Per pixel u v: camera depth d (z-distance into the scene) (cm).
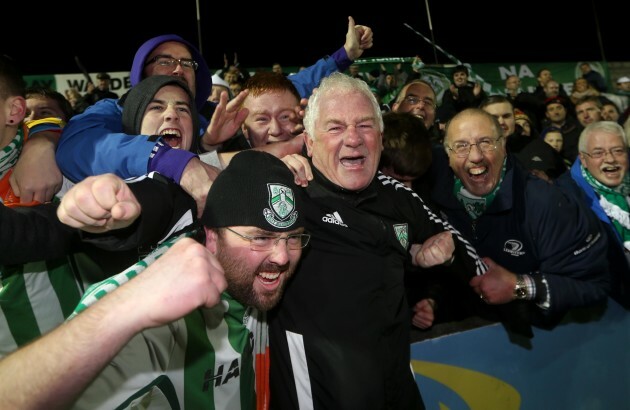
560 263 204
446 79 525
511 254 209
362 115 155
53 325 137
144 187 101
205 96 209
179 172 120
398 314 154
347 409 140
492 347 201
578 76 706
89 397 93
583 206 215
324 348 142
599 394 223
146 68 189
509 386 204
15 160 139
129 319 70
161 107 146
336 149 153
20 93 136
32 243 101
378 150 160
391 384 149
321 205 153
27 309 133
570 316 217
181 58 189
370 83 518
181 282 72
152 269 74
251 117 207
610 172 254
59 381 69
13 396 69
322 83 163
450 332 195
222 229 115
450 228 183
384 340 148
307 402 142
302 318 144
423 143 191
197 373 116
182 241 77
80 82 573
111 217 79
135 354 100
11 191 138
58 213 79
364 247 152
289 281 146
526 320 201
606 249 214
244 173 116
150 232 99
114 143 128
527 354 207
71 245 113
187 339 113
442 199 218
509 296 193
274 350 146
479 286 189
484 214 211
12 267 130
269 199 114
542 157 351
